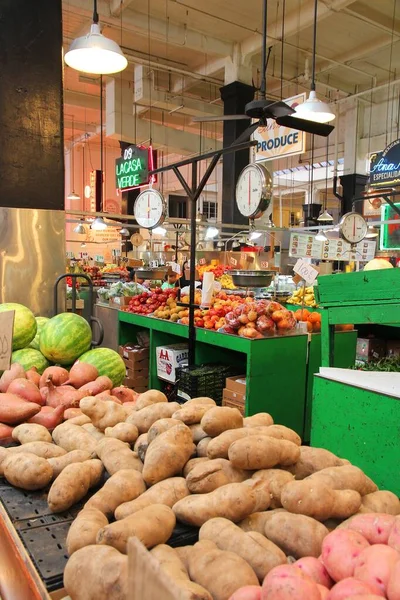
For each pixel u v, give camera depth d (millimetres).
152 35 9781
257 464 1194
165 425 1377
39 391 1876
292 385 4082
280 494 1130
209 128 16500
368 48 10648
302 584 750
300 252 6789
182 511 1114
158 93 12016
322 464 1284
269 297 6047
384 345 4516
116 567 875
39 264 3305
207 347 4949
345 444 2305
